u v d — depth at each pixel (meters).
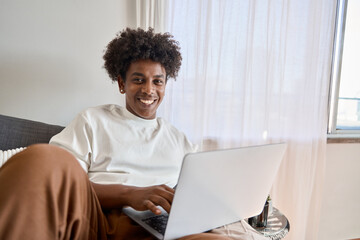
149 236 0.77
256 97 1.45
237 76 1.41
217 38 1.38
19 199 0.48
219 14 1.36
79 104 1.33
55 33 1.25
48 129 1.04
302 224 1.58
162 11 1.30
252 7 1.36
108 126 1.00
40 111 1.28
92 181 0.93
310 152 1.54
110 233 0.76
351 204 1.80
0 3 1.17
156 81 1.06
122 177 0.96
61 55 1.27
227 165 0.65
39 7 1.21
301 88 1.49
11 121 0.97
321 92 1.52
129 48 1.01
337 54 1.68
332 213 1.79
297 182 1.54
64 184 0.55
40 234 0.50
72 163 0.59
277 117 1.49
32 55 1.24
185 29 1.33
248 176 0.73
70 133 0.96
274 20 1.40
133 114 1.06
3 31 1.19
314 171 1.58
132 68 1.03
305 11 1.45
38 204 0.50
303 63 1.48
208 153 0.59
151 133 1.07
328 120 1.74
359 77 1.77
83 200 0.60
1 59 1.20
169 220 0.63
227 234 0.76
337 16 1.66
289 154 1.54
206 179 0.62
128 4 1.33
